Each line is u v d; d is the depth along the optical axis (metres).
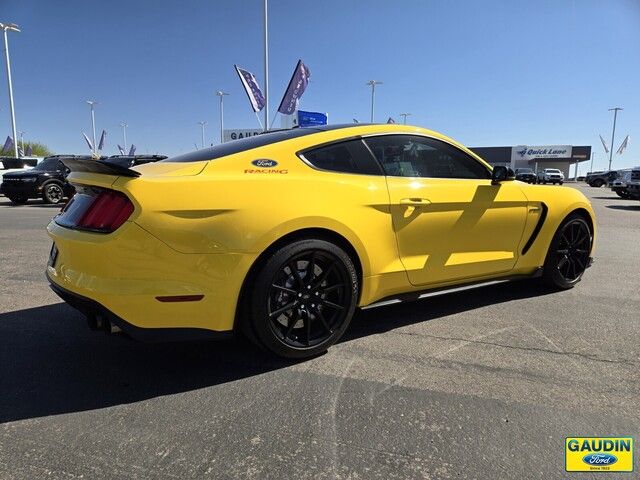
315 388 2.73
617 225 10.70
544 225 4.29
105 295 2.50
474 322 3.78
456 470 2.03
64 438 2.26
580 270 4.74
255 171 2.91
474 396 2.63
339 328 3.15
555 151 70.19
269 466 2.06
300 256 2.90
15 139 32.34
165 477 1.99
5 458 2.11
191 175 2.73
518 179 4.55
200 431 2.31
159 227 2.53
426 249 3.52
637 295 4.53
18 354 3.22
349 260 3.11
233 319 2.78
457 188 3.65
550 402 2.57
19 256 6.57
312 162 3.13
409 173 3.53
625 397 2.62
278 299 2.91
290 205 2.84
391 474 2.01
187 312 2.63
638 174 18.42
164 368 3.00
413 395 2.64
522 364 3.02
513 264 4.12
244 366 3.02
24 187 16.19
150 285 2.54
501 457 2.11
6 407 2.54
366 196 3.17
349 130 3.38
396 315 3.95
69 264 2.73
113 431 2.32
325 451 2.16
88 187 2.85
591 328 3.64
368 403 2.56
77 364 3.07
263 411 2.49
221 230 2.64
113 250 2.50
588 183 44.31
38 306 4.25
